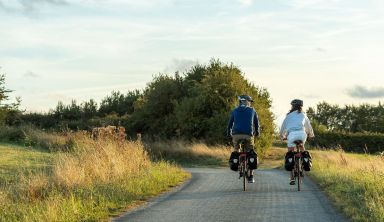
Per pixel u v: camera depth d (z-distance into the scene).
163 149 38.09
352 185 12.73
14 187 12.88
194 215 9.23
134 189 12.44
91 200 10.52
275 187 13.84
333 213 9.33
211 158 36.16
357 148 54.41
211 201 10.97
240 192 12.61
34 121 62.59
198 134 42.88
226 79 42.66
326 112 110.50
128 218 9.13
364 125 106.25
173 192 12.78
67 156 16.48
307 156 13.00
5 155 21.27
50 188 12.43
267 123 41.62
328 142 55.47
